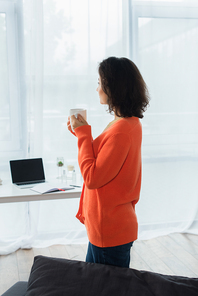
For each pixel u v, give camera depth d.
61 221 2.74
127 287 1.11
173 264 2.37
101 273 1.17
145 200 2.87
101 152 1.15
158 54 2.75
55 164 2.65
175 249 2.62
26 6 2.49
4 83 2.52
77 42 2.57
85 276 1.17
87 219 1.24
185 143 2.90
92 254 1.29
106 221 1.18
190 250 2.61
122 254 1.22
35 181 2.21
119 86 1.20
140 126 1.25
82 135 1.26
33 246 2.63
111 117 2.69
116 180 1.17
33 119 2.54
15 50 2.51
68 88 2.61
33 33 2.45
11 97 2.54
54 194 1.84
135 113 1.23
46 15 2.51
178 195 2.93
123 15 2.63
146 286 1.11
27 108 2.57
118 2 2.61
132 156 1.18
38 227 2.71
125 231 1.19
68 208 2.74
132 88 1.21
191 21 2.79
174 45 2.78
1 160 2.56
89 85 2.63
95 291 1.10
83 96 2.63
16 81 2.54
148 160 2.84
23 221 2.66
